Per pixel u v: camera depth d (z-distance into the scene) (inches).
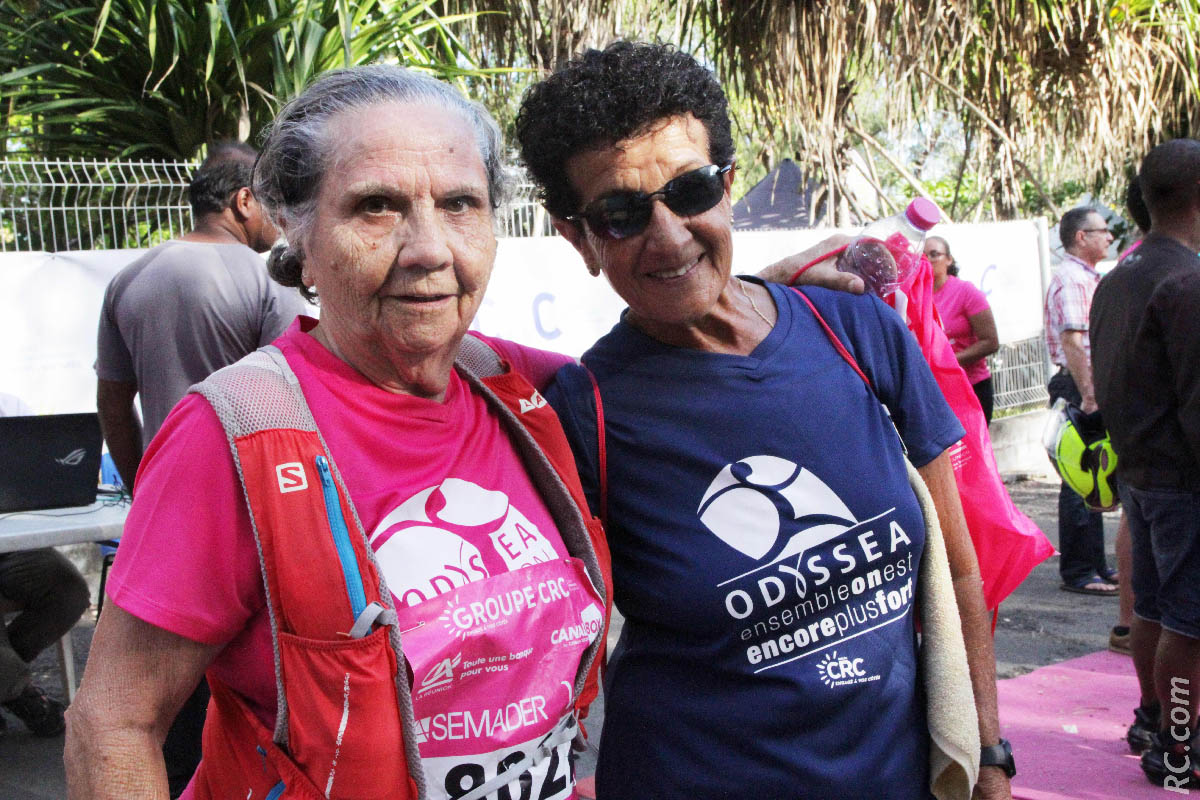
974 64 374.0
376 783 42.3
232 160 117.0
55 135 227.1
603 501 59.9
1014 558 73.0
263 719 44.9
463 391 53.2
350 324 47.5
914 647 60.9
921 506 60.9
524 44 286.8
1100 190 444.1
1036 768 134.7
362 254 45.9
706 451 58.1
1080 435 136.5
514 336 225.8
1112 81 376.8
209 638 42.9
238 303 109.7
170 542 42.4
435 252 45.8
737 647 56.7
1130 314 118.1
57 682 170.2
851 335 62.4
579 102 56.4
